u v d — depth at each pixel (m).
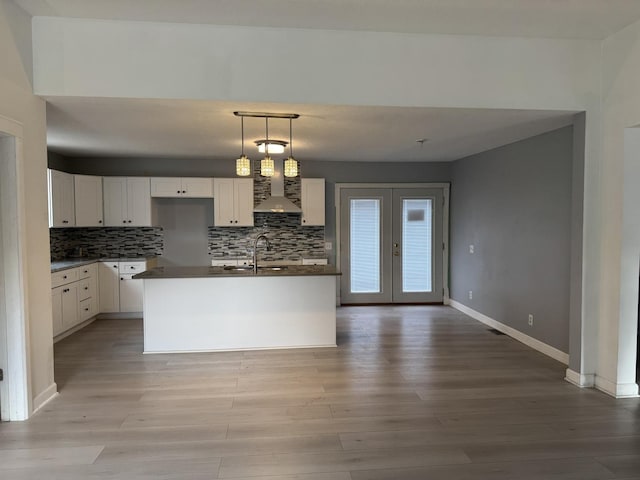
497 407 3.27
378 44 3.36
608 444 2.74
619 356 3.45
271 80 3.29
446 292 7.25
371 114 3.69
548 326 4.52
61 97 3.18
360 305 7.16
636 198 3.38
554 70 3.51
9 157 2.94
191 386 3.68
